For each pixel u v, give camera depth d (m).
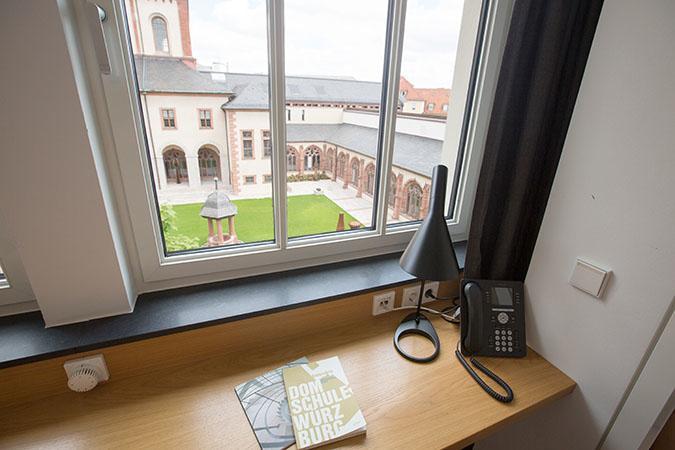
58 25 0.65
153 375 0.90
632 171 0.76
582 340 0.92
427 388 0.90
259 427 0.76
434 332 1.08
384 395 0.87
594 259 0.86
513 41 0.92
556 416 1.02
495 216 1.11
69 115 0.71
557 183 0.92
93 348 0.82
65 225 0.79
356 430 0.76
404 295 1.20
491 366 0.99
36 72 0.66
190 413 0.80
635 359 0.81
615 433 0.88
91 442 0.73
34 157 0.71
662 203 0.71
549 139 1.04
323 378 0.89
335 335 1.08
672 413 0.80
